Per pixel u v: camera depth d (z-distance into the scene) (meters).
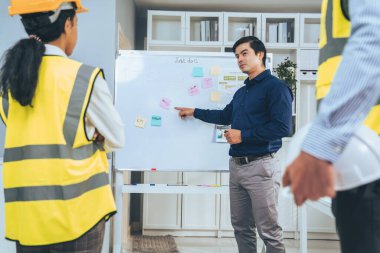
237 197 2.36
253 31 4.30
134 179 4.40
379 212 0.71
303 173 0.58
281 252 2.25
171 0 4.23
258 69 2.35
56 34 1.21
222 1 4.23
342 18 0.77
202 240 3.93
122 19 3.50
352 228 0.74
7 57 1.12
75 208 1.15
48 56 1.18
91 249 1.19
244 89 2.41
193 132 2.89
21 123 1.18
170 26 4.33
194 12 4.18
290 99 2.24
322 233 4.00
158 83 2.91
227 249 3.61
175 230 4.07
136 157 2.86
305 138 0.59
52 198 1.13
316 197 0.57
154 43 4.17
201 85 2.92
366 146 0.65
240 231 2.40
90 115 1.19
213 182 4.00
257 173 2.23
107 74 3.06
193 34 4.36
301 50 4.16
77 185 1.15
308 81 4.19
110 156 3.04
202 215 4.05
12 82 1.09
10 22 3.00
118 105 2.89
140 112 2.89
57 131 1.14
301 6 4.38
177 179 3.99
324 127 0.57
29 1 1.17
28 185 1.14
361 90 0.56
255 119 2.27
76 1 1.25
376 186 0.70
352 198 0.73
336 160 0.56
